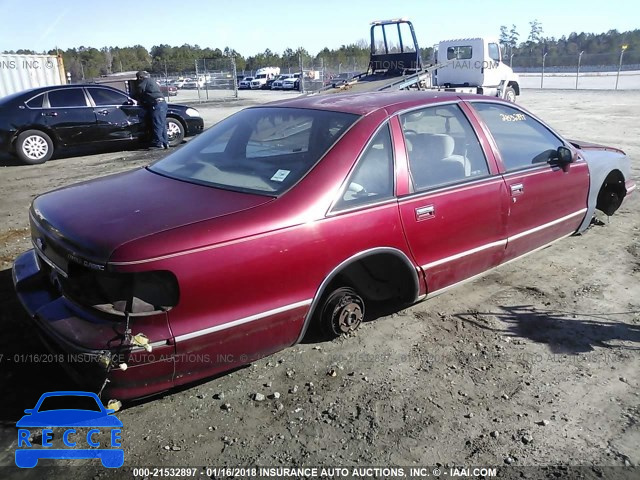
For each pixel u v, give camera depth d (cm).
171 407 279
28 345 331
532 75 4081
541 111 1695
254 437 258
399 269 338
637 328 357
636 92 2503
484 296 404
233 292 257
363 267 329
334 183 297
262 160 322
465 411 276
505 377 304
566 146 459
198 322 250
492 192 375
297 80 3959
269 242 266
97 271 239
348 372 309
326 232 287
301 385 297
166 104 1197
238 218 263
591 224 562
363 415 273
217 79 3347
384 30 1458
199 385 297
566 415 272
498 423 267
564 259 475
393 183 324
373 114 333
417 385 297
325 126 331
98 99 1118
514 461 242
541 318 370
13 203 730
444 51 1886
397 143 332
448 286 368
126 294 238
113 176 356
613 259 473
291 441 255
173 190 303
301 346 335
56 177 907
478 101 400
